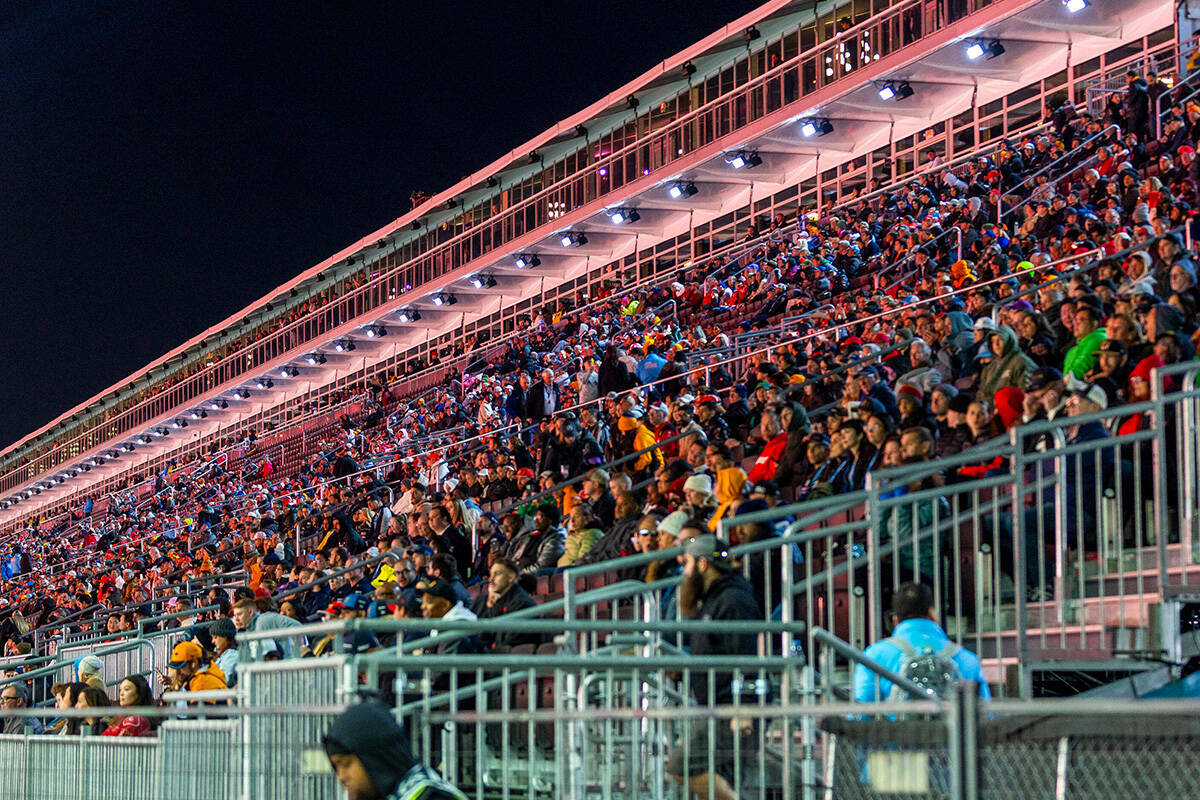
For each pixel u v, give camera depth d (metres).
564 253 41.00
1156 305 11.02
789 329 21.97
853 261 24.11
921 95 29.98
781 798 6.86
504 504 19.70
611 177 38.41
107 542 43.50
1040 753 4.71
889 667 6.86
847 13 34.16
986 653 8.76
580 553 13.05
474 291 45.94
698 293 28.78
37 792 8.52
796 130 31.84
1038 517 8.18
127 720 9.78
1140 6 25.98
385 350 53.44
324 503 26.55
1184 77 22.41
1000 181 22.80
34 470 90.88
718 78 38.41
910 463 9.64
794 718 6.60
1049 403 9.74
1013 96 28.33
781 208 34.44
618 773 7.38
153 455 74.88
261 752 6.20
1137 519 8.09
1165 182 18.80
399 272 49.69
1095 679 8.99
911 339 15.70
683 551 7.75
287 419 58.41
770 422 14.09
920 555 8.70
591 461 17.53
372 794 4.83
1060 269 16.34
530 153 44.66
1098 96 25.44
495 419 25.97
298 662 6.24
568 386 24.88
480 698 6.44
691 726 6.84
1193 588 7.95
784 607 7.84
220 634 12.69
